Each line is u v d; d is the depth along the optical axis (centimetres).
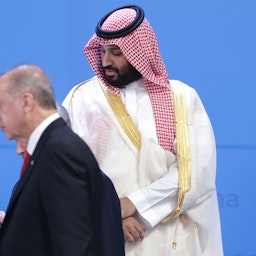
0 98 544
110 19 732
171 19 967
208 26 969
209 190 728
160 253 711
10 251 532
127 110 728
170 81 759
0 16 962
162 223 712
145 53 715
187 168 712
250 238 974
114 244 559
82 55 970
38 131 543
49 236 527
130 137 715
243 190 975
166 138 725
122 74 726
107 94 732
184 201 706
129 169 714
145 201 703
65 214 516
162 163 714
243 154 973
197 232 731
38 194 529
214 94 970
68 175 523
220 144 972
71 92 748
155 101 734
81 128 722
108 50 719
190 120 729
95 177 539
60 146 527
